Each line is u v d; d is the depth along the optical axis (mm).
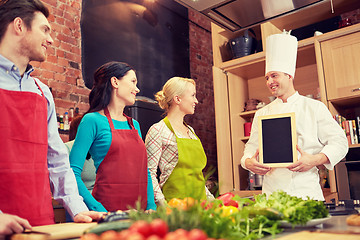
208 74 4758
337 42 2840
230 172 3299
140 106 3014
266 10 2119
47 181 1271
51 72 3037
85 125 1564
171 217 666
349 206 1414
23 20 1236
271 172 2010
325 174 2883
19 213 1146
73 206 1220
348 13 3271
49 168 1314
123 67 1742
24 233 812
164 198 1854
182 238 447
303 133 1987
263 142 1846
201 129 4480
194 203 700
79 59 3260
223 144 3295
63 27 3178
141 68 3758
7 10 1227
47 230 866
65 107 3082
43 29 1286
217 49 3504
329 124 1976
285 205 960
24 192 1165
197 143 2084
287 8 2088
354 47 2756
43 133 1268
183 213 668
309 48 2998
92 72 3330
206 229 651
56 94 3037
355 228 861
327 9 3084
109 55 3484
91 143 1565
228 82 3492
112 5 3580
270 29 3283
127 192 1559
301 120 2021
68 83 3145
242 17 2207
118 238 467
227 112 3424
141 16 3873
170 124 2055
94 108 1688
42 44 1286
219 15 2174
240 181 3357
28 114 1220
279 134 1808
